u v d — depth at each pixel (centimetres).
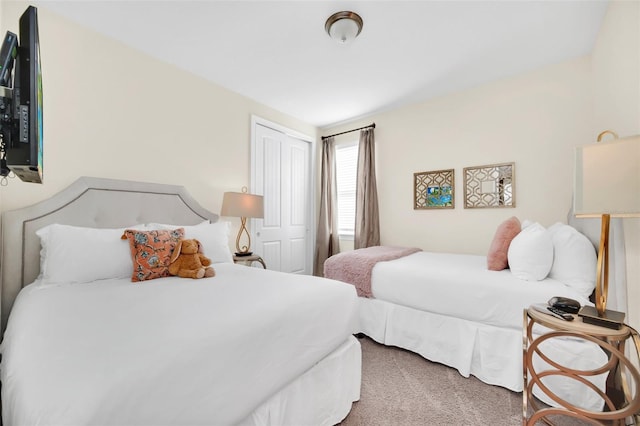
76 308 112
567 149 251
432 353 199
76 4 184
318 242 411
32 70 93
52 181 190
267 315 108
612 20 176
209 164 289
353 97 326
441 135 321
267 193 354
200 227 228
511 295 168
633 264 138
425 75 275
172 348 80
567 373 127
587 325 116
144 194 229
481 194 293
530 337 143
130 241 173
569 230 175
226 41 224
